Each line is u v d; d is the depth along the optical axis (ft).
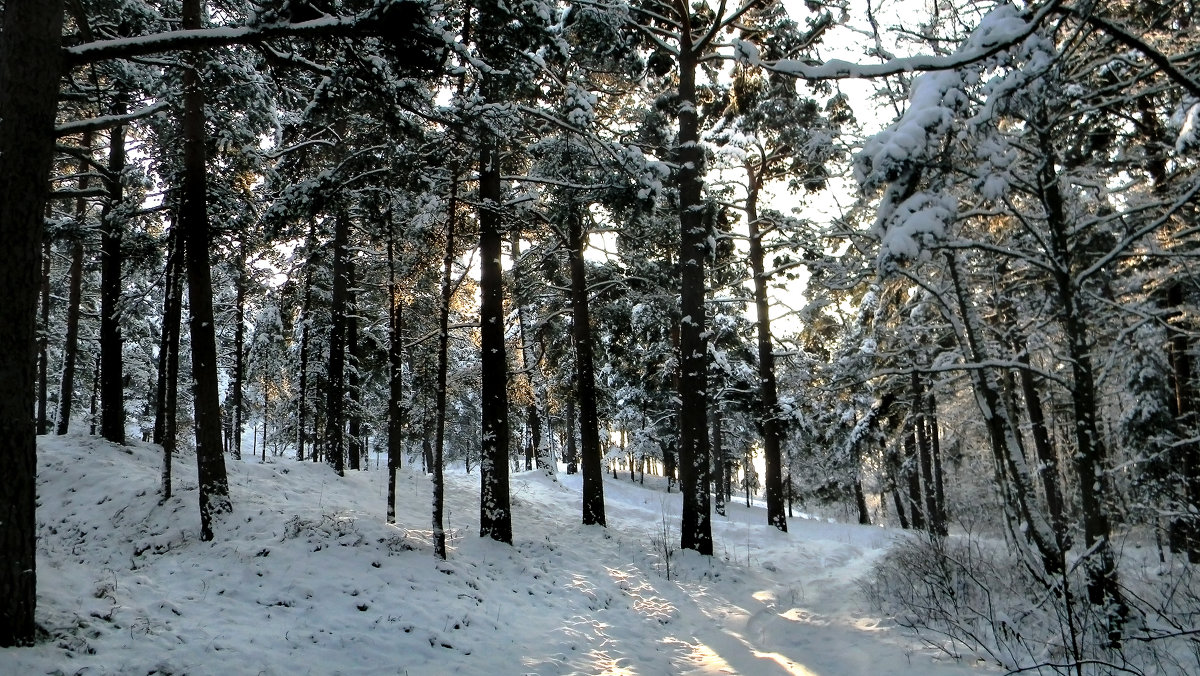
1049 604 25.52
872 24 29.50
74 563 30.25
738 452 110.32
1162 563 33.09
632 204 42.50
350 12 24.77
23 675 17.83
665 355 79.15
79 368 87.51
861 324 58.80
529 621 29.55
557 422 114.73
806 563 48.37
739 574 41.60
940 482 64.23
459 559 36.17
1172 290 39.78
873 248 32.83
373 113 32.27
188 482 43.09
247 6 38.17
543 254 57.36
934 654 23.88
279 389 86.58
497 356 43.34
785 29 43.39
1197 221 29.32
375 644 24.36
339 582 29.22
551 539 45.70
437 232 41.24
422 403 80.18
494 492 41.93
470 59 25.63
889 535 65.16
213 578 29.09
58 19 21.09
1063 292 25.41
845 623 30.07
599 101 49.16
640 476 126.82
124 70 42.52
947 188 23.53
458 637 26.16
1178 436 37.55
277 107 49.19
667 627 31.35
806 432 71.92
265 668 21.36
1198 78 22.71
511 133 35.53
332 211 40.29
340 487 53.11
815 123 45.16
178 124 41.24
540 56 40.93
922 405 58.75
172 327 41.09
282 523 36.01
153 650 21.21
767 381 64.34
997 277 31.99
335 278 62.18
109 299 51.49
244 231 48.75
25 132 20.07
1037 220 28.43
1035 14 17.31
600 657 26.14
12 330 19.63
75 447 48.73
